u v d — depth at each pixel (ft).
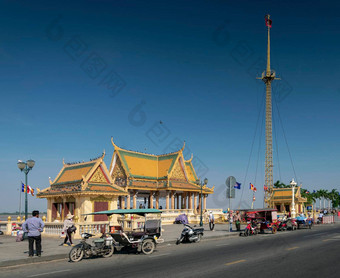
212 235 89.97
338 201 524.11
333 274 38.24
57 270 43.60
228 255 53.98
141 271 41.27
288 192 246.47
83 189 105.29
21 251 59.57
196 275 37.93
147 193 183.93
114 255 57.26
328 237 85.40
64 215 113.09
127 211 60.29
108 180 114.93
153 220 61.46
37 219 53.06
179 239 75.72
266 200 253.44
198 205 188.85
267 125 296.71
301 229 122.21
